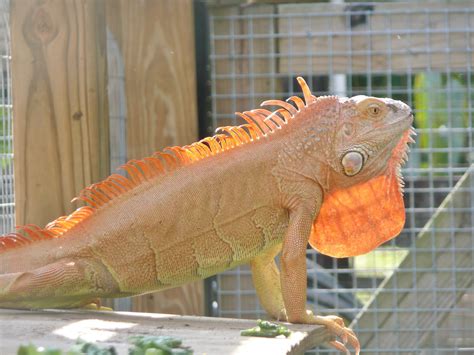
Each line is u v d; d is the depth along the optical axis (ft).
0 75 18.66
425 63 19.04
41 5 17.26
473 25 18.97
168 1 17.93
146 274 14.92
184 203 14.96
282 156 15.10
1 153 18.74
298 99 15.39
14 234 14.98
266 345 11.81
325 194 15.35
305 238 14.82
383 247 21.54
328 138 15.15
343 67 19.06
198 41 18.80
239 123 18.90
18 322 13.41
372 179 15.53
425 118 24.76
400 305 19.70
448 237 19.51
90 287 14.73
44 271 14.43
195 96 17.99
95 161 17.35
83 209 15.06
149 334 12.59
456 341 20.53
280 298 15.79
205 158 15.25
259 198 15.05
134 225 14.87
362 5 19.15
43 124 17.31
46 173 17.31
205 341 12.07
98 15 17.46
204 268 15.14
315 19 19.01
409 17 19.03
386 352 19.93
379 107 15.14
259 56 18.90
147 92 17.99
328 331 14.33
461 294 19.51
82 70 17.31
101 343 11.79
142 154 18.01
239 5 18.81
